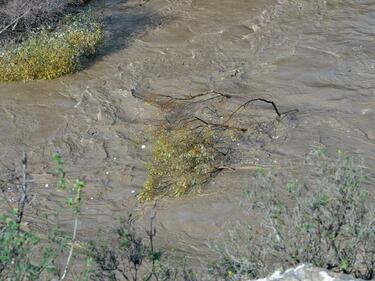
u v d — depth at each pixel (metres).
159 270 6.46
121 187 10.16
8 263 4.54
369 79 12.27
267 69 12.81
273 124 11.17
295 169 9.97
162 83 12.70
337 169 5.86
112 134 11.38
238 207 9.34
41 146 11.20
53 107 12.23
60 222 9.44
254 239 6.71
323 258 5.45
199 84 12.56
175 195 9.76
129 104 12.12
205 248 8.73
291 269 4.98
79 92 12.59
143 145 11.02
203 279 6.05
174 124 11.45
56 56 12.97
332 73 12.52
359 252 5.68
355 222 5.54
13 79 12.89
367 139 10.71
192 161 10.24
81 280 5.33
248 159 10.38
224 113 11.58
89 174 10.47
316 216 5.60
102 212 9.65
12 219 4.82
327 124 11.11
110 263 6.28
